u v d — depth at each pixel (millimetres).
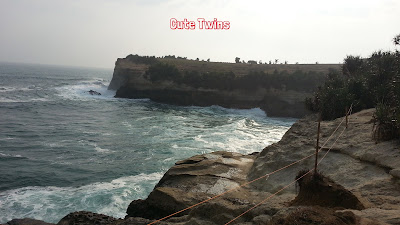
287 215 5266
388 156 9734
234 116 48781
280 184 11398
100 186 16734
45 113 41750
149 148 24641
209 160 15148
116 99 63281
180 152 23500
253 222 6102
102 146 25297
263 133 33812
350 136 12805
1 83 81875
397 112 11383
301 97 53969
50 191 16031
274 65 75875
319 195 6695
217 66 74500
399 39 23359
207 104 59875
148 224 8094
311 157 12148
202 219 7480
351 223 4766
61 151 23562
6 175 18109
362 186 8680
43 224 11148
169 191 11133
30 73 154375
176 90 61719
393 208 6457
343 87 21203
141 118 41188
